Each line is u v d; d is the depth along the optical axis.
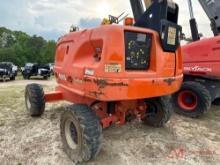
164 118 4.62
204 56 5.68
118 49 3.16
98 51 3.46
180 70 4.10
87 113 3.37
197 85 5.58
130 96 3.28
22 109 6.13
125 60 3.39
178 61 4.03
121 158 3.64
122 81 3.20
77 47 3.89
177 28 3.86
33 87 5.29
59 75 4.61
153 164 3.49
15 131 4.61
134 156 3.71
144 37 3.55
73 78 3.90
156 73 3.58
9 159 3.58
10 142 4.13
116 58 3.15
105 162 3.51
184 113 5.79
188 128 4.96
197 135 4.59
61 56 4.59
